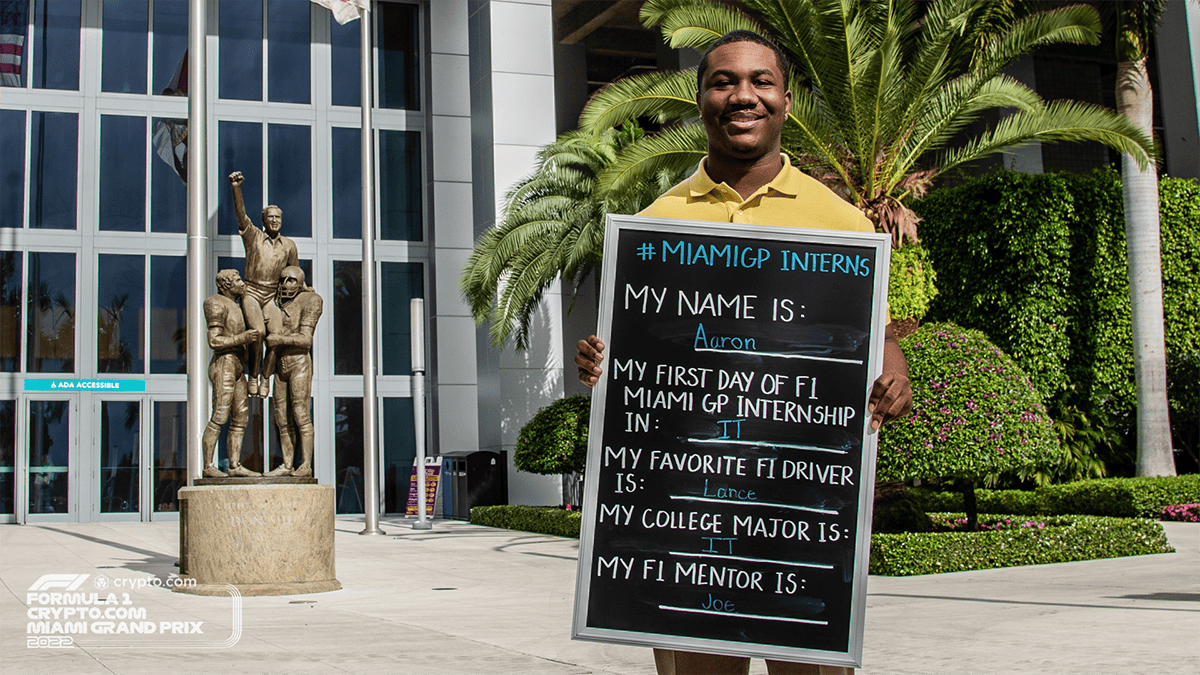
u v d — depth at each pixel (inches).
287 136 906.1
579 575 100.1
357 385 900.6
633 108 498.6
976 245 761.6
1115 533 468.8
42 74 855.1
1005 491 727.1
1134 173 721.6
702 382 103.3
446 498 880.9
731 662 105.2
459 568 477.1
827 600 99.7
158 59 882.8
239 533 383.2
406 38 948.6
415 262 925.8
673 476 101.7
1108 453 778.8
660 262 105.2
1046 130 516.1
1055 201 749.9
